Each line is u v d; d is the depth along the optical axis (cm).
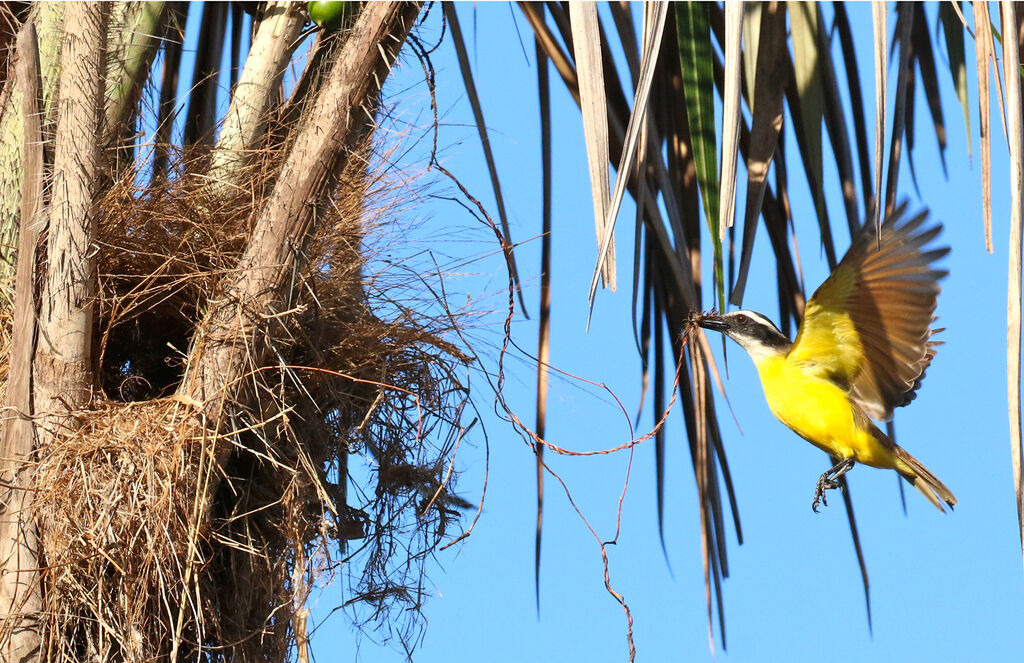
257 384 579
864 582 723
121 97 642
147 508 545
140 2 654
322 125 575
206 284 625
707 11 640
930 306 700
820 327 737
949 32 748
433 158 629
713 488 686
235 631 588
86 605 541
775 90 661
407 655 654
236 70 779
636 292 634
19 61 598
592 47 484
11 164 629
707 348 694
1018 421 450
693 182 707
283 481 610
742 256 631
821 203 702
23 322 573
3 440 559
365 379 658
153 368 669
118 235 639
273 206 577
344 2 629
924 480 732
